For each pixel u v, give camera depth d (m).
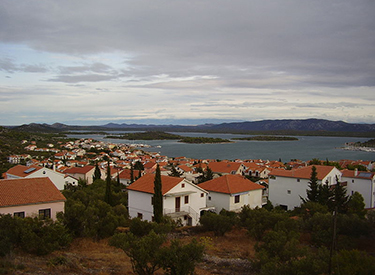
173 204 42.59
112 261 22.02
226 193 47.22
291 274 16.47
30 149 187.38
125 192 56.44
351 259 15.97
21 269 17.92
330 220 28.89
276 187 57.97
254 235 30.64
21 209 30.89
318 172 54.75
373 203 56.19
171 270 16.89
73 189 62.59
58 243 23.98
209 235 32.94
